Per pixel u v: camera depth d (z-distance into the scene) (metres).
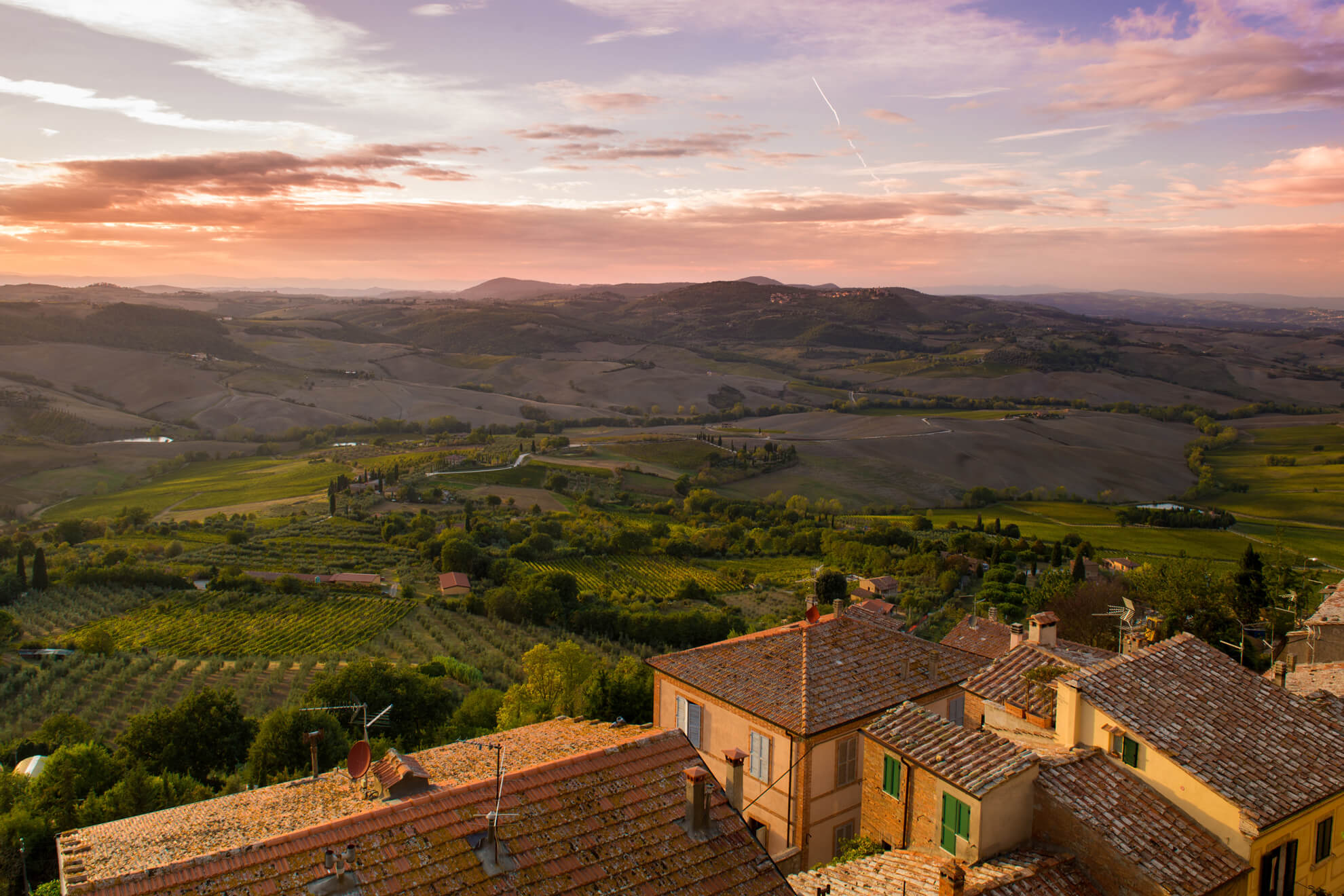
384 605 128.25
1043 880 20.39
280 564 153.38
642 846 19.73
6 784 51.09
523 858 18.72
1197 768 22.09
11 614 116.00
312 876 17.30
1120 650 52.00
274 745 60.66
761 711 33.47
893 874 22.11
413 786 24.59
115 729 81.50
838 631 38.72
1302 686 39.69
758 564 163.62
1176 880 20.05
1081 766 23.17
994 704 29.48
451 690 87.88
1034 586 117.44
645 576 153.12
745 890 19.48
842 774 32.91
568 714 65.94
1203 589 66.19
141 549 159.50
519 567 146.25
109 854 23.59
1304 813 22.09
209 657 105.88
